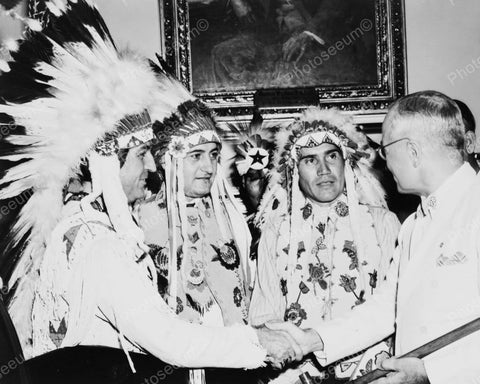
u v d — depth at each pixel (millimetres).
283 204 2957
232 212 2893
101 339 2189
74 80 2404
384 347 2676
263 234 2922
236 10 5129
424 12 5207
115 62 2551
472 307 1949
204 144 2768
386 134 2145
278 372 2727
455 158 2074
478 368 1903
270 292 2785
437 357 1968
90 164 2225
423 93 2127
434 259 2039
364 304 2484
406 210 3336
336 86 5137
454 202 2057
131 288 2125
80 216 2205
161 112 2756
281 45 5145
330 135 2816
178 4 5090
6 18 4219
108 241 2152
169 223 2682
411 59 5203
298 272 2777
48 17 2561
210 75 5105
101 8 5078
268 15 5141
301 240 2832
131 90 2398
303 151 2828
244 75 5125
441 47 5203
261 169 3336
